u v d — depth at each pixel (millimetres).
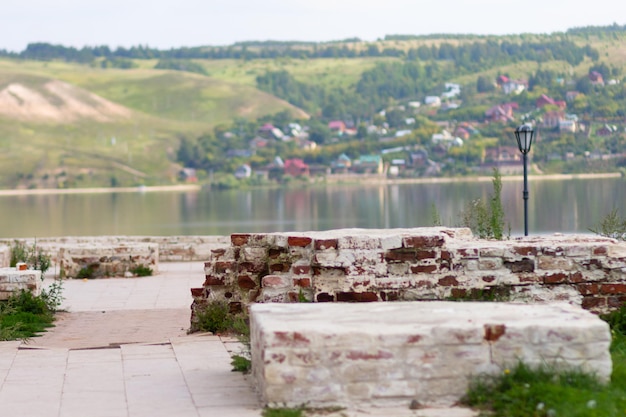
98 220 125562
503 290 11242
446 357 7820
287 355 7805
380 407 7758
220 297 13148
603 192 110375
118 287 23031
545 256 11344
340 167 182250
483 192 127688
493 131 183125
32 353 11227
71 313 17531
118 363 10383
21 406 8352
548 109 183250
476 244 11594
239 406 8141
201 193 176000
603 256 11391
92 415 7996
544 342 7867
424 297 11141
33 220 128125
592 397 7332
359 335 7809
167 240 31812
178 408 8156
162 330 14461
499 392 7691
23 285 16609
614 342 10398
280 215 121875
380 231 12438
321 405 7773
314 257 11125
